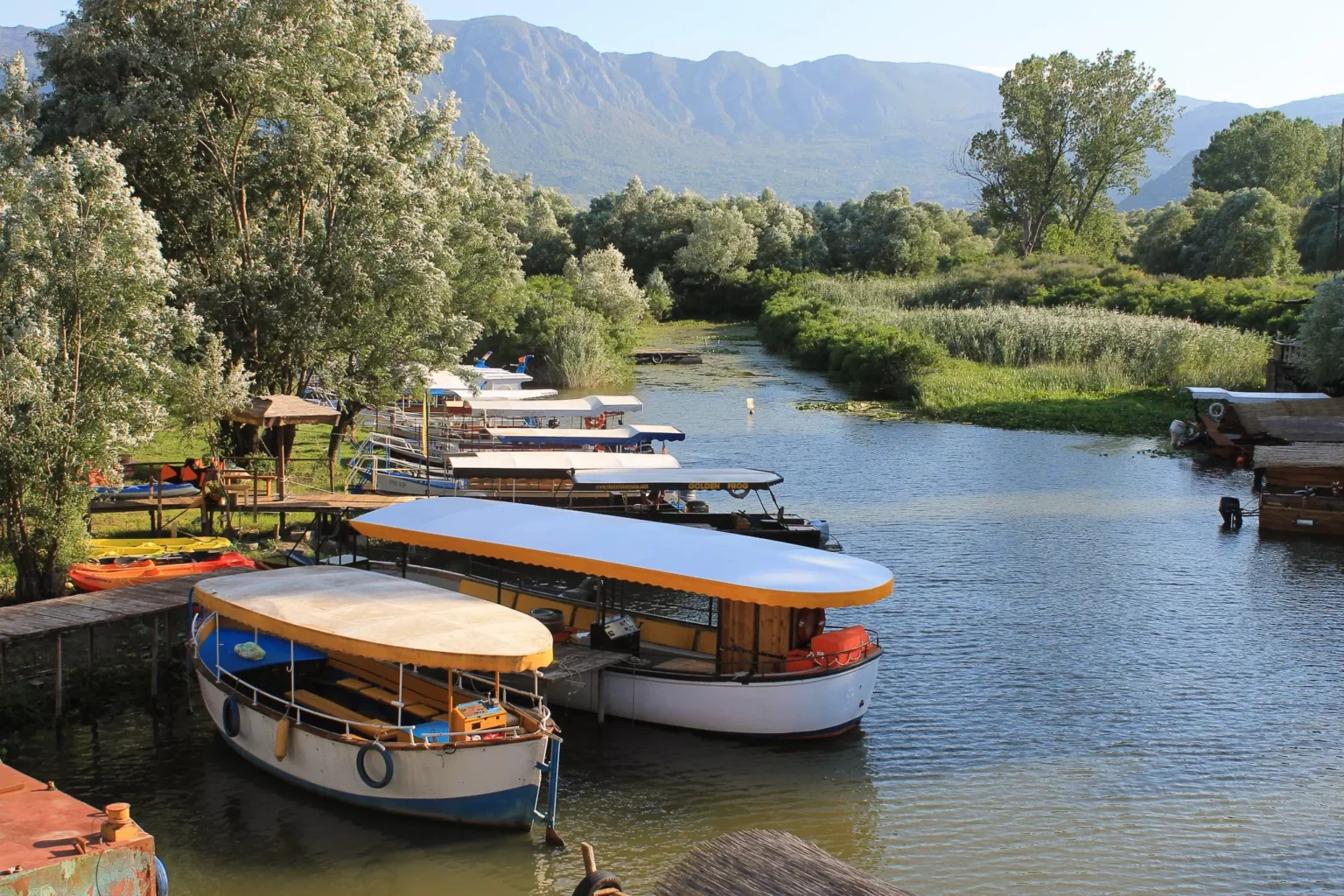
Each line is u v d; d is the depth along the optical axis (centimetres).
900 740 1752
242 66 2806
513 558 1892
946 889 1334
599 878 941
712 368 6988
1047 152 10488
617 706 1803
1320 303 4700
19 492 2066
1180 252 9225
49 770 1577
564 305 6731
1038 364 6031
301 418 2589
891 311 7981
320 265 3042
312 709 1595
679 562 1775
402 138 3388
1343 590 2536
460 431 3688
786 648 1789
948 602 2425
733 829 1473
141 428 2194
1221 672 2031
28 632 1655
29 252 2094
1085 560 2764
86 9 2981
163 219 3022
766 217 12525
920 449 4247
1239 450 4069
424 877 1341
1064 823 1495
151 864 899
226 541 2389
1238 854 1417
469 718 1459
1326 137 13038
